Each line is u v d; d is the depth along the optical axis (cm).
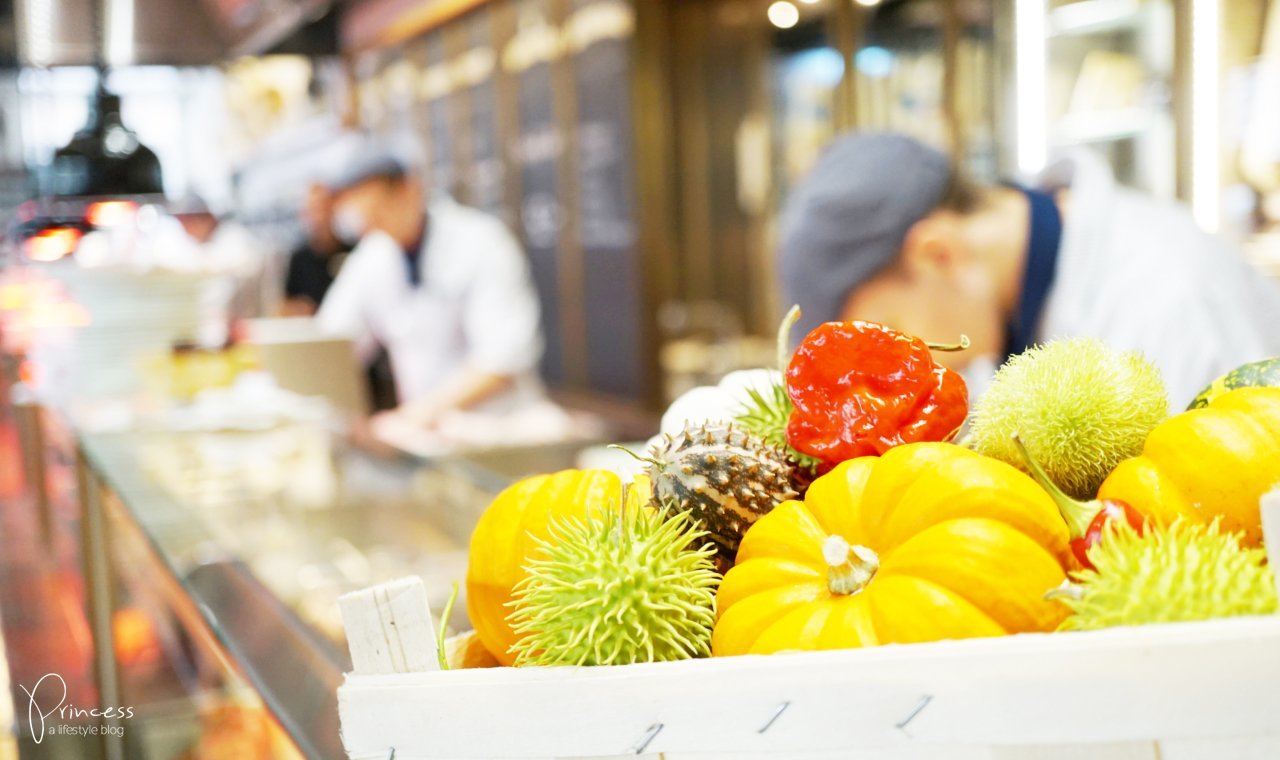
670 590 67
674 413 102
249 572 167
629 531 68
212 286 491
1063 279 269
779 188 640
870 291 294
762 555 70
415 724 67
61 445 316
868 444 74
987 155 448
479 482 239
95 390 388
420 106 997
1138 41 387
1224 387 81
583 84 782
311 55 722
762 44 637
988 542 62
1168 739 54
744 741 61
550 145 834
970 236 280
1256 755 54
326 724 107
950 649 57
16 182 865
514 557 79
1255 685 53
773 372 98
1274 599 56
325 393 468
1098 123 399
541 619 67
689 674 62
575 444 492
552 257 854
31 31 526
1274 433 65
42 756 195
